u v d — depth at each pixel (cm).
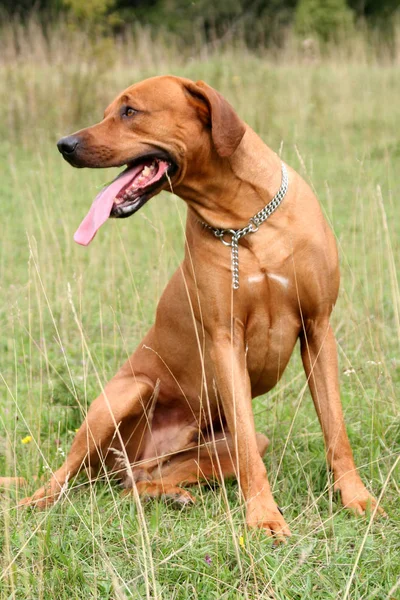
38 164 1747
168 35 3453
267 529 527
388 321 939
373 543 498
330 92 2136
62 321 945
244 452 566
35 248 729
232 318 586
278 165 599
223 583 462
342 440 587
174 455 666
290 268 579
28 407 743
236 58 2433
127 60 2272
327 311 600
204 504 570
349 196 1445
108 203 572
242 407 574
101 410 630
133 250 1208
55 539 521
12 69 2097
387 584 458
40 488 604
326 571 471
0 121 2038
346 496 567
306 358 613
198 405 654
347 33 2791
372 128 1894
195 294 596
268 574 462
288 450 655
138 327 948
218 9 3506
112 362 873
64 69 2016
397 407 693
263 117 1917
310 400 764
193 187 583
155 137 579
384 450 645
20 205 1484
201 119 582
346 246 1173
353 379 779
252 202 581
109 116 592
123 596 426
